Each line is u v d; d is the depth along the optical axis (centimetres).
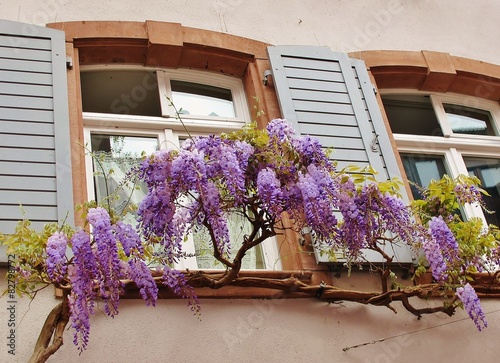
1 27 529
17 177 477
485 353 518
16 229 432
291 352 477
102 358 441
